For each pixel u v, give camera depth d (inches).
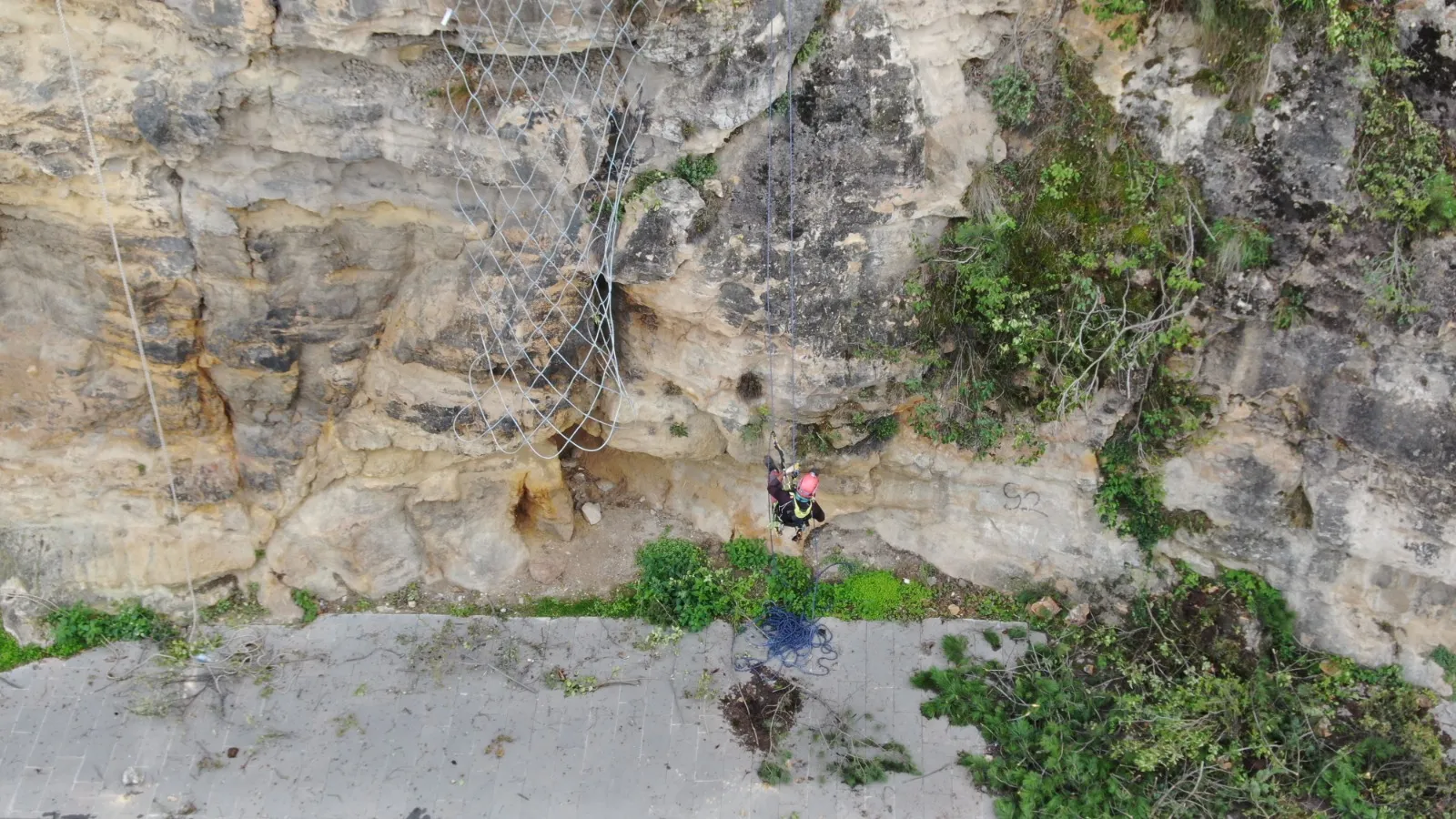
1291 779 447.8
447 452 496.1
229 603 510.0
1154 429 465.4
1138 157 418.0
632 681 495.2
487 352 451.5
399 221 427.5
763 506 546.3
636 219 413.7
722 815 447.5
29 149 375.2
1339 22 369.1
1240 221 410.6
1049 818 435.5
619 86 399.5
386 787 450.0
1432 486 421.4
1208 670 477.4
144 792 442.3
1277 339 427.5
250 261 414.9
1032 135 428.8
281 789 446.3
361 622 511.8
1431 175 380.2
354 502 502.9
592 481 579.8
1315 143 390.3
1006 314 446.6
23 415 457.7
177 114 367.9
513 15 364.8
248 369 449.4
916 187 420.8
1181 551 498.9
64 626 480.1
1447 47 370.0
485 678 493.0
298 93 374.9
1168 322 433.7
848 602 531.5
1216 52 393.7
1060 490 504.7
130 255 407.5
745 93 393.7
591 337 470.3
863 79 397.1
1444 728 454.3
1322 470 448.8
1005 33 413.1
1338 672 469.7
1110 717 468.8
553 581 540.1
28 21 361.4
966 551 539.2
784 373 459.5
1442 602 449.1
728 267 424.5
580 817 445.4
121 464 472.7
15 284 436.8
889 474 534.3
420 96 385.7
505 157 398.3
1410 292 395.5
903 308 447.5
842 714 483.2
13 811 433.7
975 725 479.5
